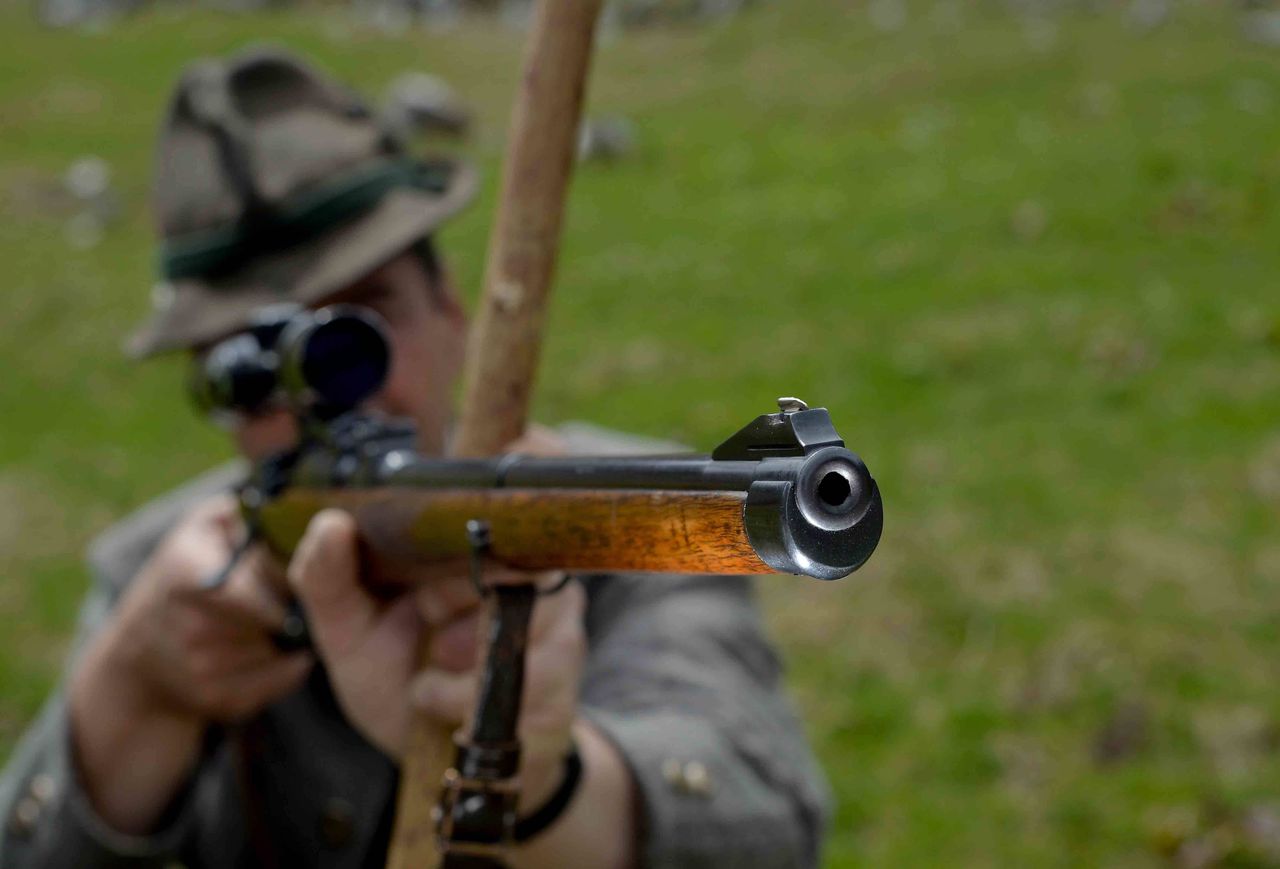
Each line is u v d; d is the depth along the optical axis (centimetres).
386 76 1817
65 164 1502
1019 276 916
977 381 776
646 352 895
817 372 821
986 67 1496
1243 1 1625
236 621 180
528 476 114
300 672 186
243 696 185
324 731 194
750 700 190
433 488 126
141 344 205
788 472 86
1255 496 612
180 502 231
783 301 948
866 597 572
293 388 148
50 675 598
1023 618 542
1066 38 1562
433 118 1549
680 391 832
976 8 1766
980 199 1089
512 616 120
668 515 95
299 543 152
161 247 205
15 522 762
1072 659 512
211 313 196
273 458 158
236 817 210
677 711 181
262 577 178
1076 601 549
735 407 791
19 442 880
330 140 202
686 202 1225
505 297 136
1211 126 1195
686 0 1988
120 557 228
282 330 175
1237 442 664
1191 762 455
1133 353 775
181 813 200
